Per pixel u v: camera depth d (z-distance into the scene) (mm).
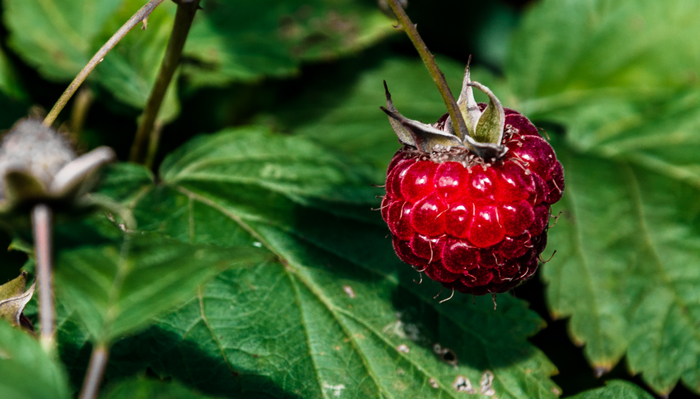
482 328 222
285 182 231
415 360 217
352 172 235
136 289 183
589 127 264
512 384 218
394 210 209
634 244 242
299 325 217
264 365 213
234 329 214
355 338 218
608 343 233
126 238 190
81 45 254
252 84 272
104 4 257
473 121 208
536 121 271
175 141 260
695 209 247
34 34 252
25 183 186
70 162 189
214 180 230
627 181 252
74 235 189
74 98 251
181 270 184
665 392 229
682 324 234
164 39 241
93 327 182
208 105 266
